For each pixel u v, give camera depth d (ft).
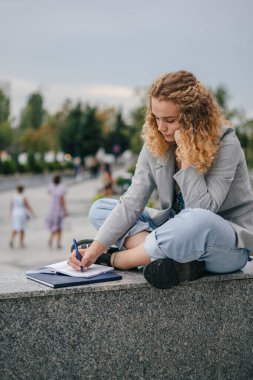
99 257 11.03
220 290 10.62
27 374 9.37
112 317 9.86
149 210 11.53
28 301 9.29
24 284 9.70
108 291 9.77
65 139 309.22
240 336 10.89
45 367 9.48
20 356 9.32
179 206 11.08
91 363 9.77
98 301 9.73
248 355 11.02
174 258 9.84
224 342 10.77
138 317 10.05
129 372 10.08
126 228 10.66
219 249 9.96
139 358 10.12
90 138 307.78
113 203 11.54
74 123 309.42
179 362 10.45
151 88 10.38
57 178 46.75
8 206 90.84
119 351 9.97
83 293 9.61
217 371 10.78
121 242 10.89
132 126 143.54
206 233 9.70
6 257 39.91
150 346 10.19
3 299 9.14
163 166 10.76
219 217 9.98
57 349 9.53
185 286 10.32
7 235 54.65
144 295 10.05
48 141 342.44
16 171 199.31
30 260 38.34
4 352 9.23
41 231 57.93
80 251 10.60
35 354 9.40
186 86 10.03
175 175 10.28
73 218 69.87
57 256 40.70
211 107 10.17
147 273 9.68
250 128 73.67
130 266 10.62
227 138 10.39
